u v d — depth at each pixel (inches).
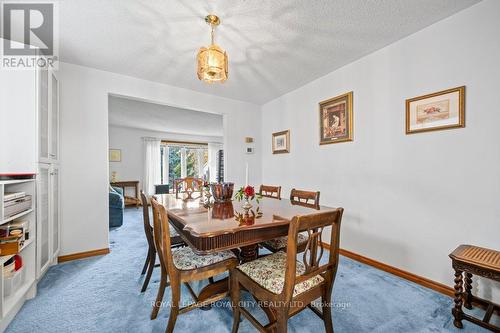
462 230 64.6
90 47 81.4
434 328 53.8
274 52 86.3
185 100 124.8
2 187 53.5
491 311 54.7
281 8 61.9
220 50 64.6
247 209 58.8
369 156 88.7
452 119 66.0
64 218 90.6
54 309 59.8
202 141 297.0
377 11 63.6
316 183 113.5
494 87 58.8
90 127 96.6
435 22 69.4
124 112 174.4
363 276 78.4
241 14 64.4
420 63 73.2
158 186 249.3
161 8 61.7
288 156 132.6
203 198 84.6
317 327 54.1
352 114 94.9
